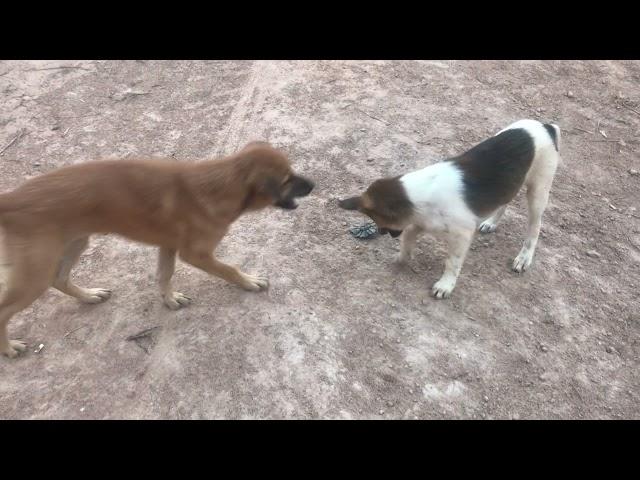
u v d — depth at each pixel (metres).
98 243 1.38
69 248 1.09
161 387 1.05
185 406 1.03
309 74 1.97
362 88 1.90
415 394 1.05
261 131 1.71
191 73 2.02
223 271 1.15
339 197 1.50
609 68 2.09
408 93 1.89
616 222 1.47
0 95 1.88
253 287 1.21
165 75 2.02
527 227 1.42
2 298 1.00
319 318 1.17
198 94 1.91
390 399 1.05
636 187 1.59
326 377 1.07
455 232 1.14
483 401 1.05
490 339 1.15
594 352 1.15
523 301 1.24
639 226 1.46
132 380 1.06
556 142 1.23
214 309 1.19
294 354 1.10
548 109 1.87
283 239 1.36
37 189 0.94
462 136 1.72
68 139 1.71
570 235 1.42
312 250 1.34
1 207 0.92
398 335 1.15
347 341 1.13
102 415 1.01
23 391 1.05
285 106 1.81
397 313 1.19
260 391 1.05
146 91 1.94
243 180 1.02
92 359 1.10
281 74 1.97
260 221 1.41
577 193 1.55
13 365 1.09
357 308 1.20
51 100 1.88
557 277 1.30
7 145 1.68
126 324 1.17
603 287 1.28
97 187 0.97
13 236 0.94
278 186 1.03
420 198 1.12
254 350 1.11
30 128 1.75
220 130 1.74
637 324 1.21
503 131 1.23
